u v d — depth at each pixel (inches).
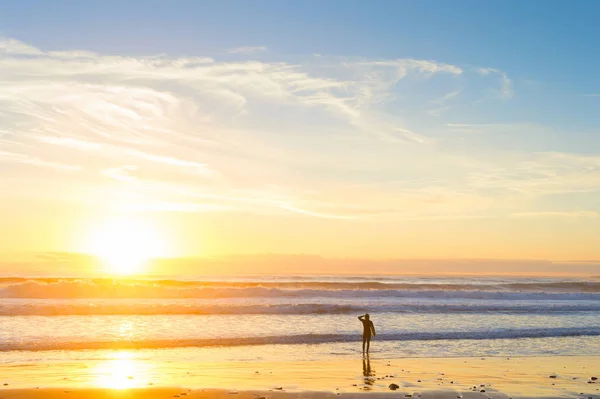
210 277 3516.2
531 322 1274.6
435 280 3690.9
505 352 904.9
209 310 1301.7
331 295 1834.4
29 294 1578.5
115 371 690.2
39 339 908.6
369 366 759.1
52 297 1581.0
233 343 933.2
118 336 960.3
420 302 1711.4
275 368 733.3
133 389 579.8
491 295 1930.4
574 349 948.0
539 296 1951.3
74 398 541.3
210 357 815.1
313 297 1786.4
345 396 564.7
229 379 649.6
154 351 853.8
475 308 1483.8
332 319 1254.9
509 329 1136.8
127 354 823.7
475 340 1018.1
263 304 1424.7
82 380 627.5
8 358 770.2
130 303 1456.7
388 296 1870.1
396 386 610.9
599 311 1514.5
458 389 609.6
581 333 1117.7
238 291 1752.0
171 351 857.5
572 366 783.1
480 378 679.7
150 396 554.9
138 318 1182.9
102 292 1624.0
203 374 680.4
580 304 1697.8
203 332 1032.2
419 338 1025.5
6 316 1151.0
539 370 744.3
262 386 609.3
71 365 726.5
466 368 753.0
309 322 1198.3
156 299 1610.5
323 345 941.8
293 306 1365.7
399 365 772.0
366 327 877.2
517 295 1951.3
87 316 1187.3
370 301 1704.0
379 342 980.6
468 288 2476.6
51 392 558.9
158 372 689.6
